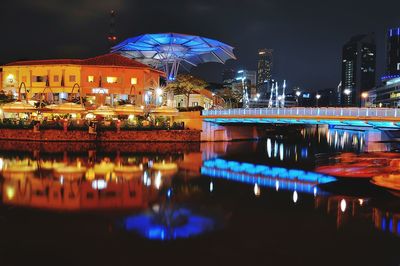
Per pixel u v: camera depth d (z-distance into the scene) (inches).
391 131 2711.6
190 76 4252.0
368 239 973.8
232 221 1098.7
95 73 3673.7
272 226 1061.1
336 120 2337.6
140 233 983.0
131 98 3745.1
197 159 2388.0
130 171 1873.8
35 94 3686.0
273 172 1966.0
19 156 2253.9
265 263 827.4
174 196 1385.3
